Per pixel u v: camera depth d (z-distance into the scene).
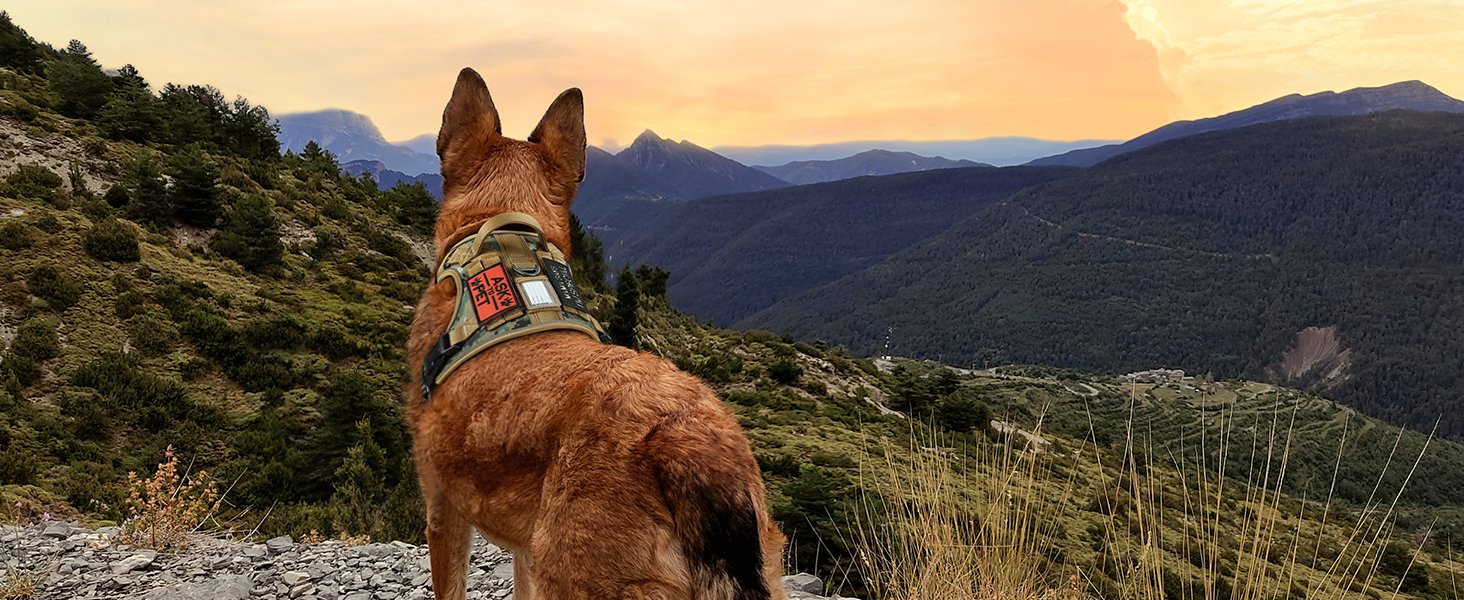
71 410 25.89
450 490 2.47
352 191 79.56
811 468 14.28
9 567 5.77
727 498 1.96
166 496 6.79
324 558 6.17
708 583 1.91
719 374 65.00
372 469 22.16
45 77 71.00
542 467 2.16
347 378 26.59
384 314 48.78
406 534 13.34
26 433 22.95
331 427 24.48
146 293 37.25
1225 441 4.33
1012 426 5.68
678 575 1.93
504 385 2.32
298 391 33.62
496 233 2.82
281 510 14.62
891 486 4.93
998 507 4.34
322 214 67.25
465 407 2.38
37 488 17.89
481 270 2.68
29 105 58.41
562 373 2.26
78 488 18.22
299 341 38.69
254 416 29.94
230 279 44.97
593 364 2.25
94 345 31.25
